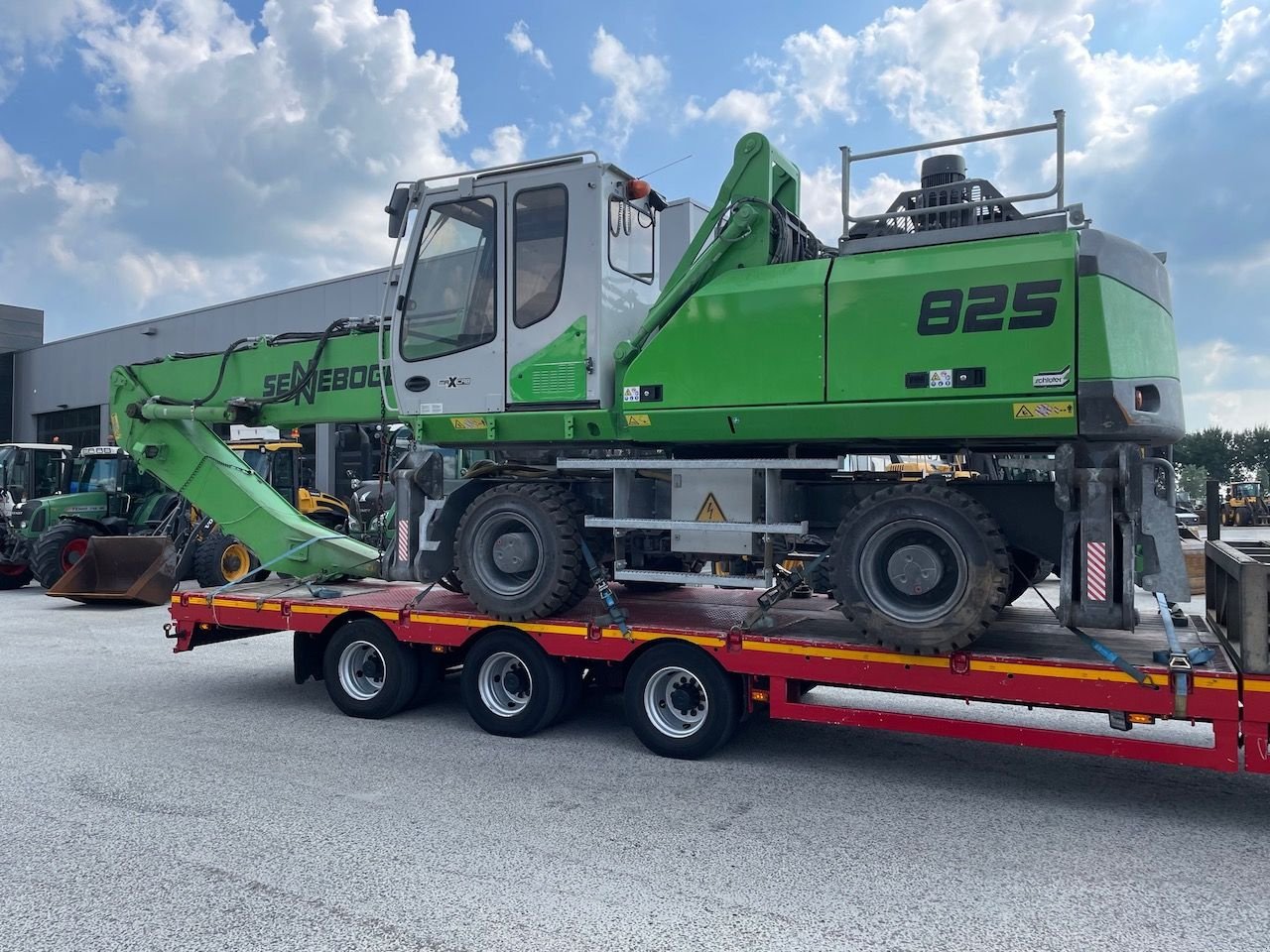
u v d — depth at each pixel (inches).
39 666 334.6
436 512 251.4
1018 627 227.6
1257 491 1595.7
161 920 135.3
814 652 201.6
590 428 227.8
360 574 304.2
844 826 174.4
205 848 162.6
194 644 293.7
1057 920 135.2
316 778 202.5
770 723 253.9
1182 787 199.0
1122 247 181.8
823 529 223.3
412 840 166.4
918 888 146.7
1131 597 176.9
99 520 617.6
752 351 205.5
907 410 189.6
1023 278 181.0
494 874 151.5
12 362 1668.3
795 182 239.1
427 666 263.0
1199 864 156.7
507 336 237.6
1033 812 182.9
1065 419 176.9
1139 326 182.5
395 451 389.7
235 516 316.8
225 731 244.7
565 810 182.4
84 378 1459.2
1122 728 178.1
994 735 186.1
